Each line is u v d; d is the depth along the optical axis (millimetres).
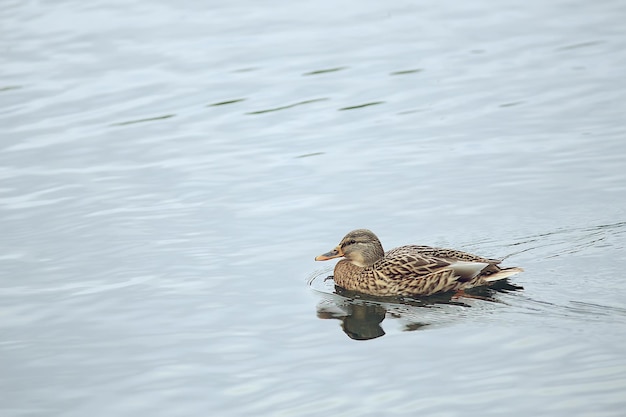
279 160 20109
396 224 17203
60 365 13297
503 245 16125
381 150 20281
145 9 28438
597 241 15930
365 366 12875
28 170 20078
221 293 15195
